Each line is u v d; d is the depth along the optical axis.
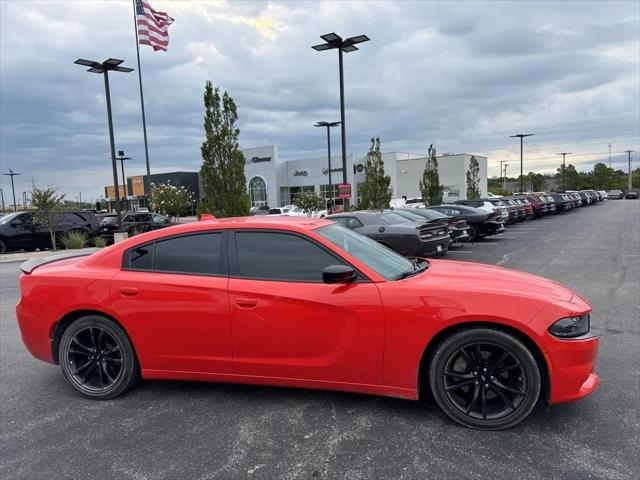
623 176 114.19
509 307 3.02
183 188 44.03
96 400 3.85
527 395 3.02
